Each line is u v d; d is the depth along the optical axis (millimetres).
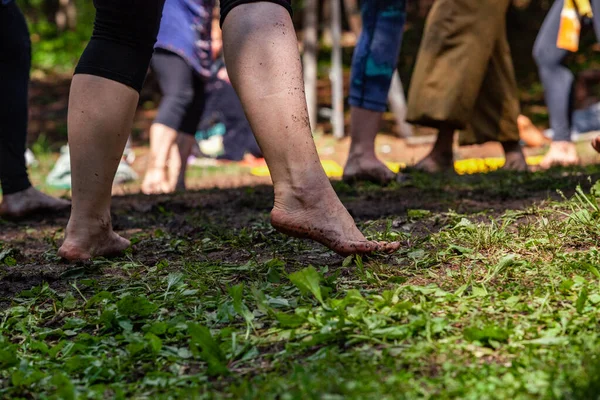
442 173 5102
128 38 2607
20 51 4258
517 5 18609
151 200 4695
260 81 2377
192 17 6137
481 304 2010
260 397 1546
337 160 10125
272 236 3027
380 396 1495
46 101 15016
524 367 1624
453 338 1787
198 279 2465
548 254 2455
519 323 1868
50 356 1931
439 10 5113
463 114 5176
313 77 11750
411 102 5254
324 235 2414
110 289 2479
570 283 2047
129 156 9594
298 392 1512
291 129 2379
